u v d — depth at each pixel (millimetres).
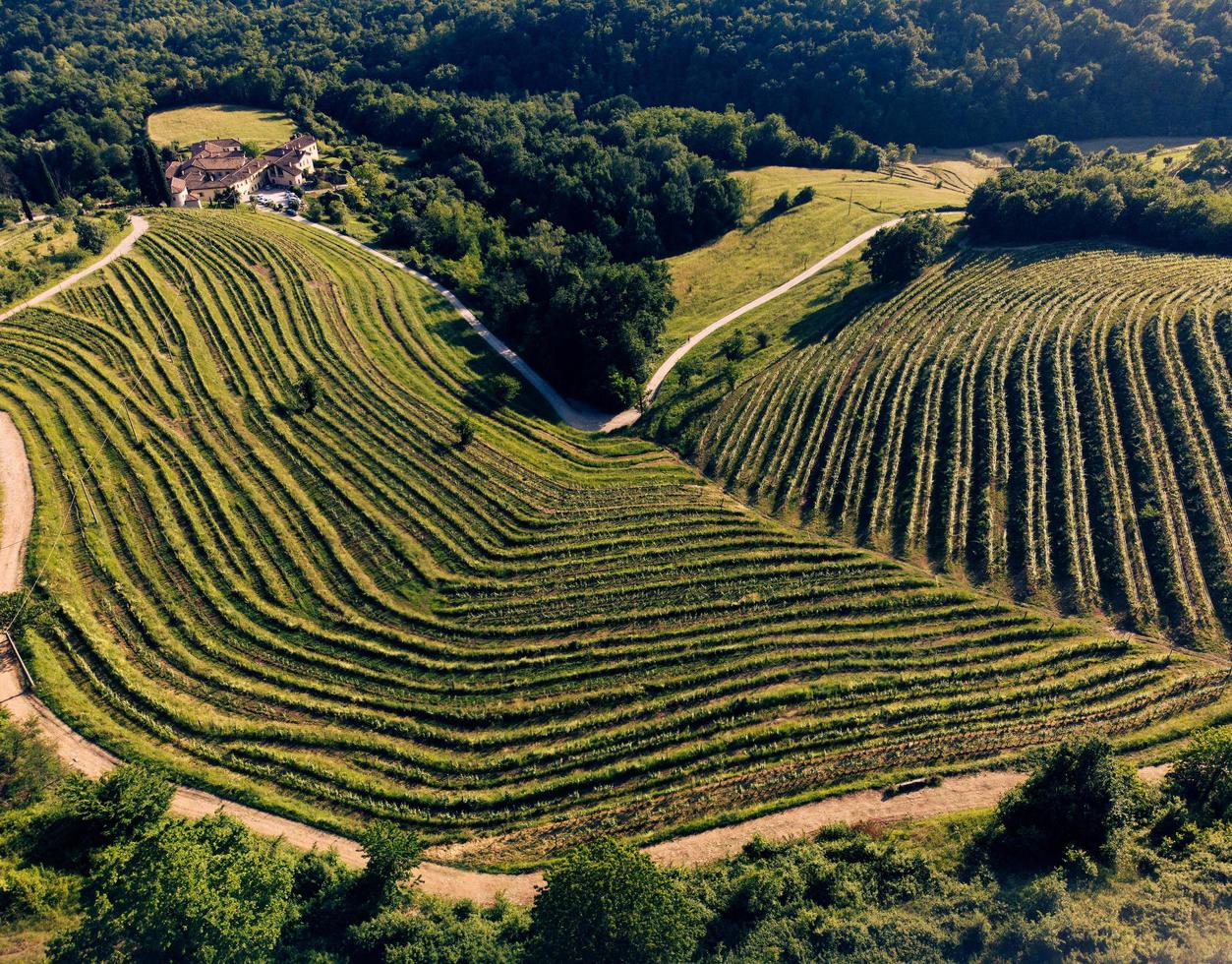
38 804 43625
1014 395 80625
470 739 52875
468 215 138750
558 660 59094
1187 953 35156
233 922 33531
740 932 39812
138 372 84375
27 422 73938
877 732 52781
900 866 42562
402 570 67125
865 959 37125
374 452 80250
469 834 47469
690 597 64500
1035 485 70812
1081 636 58531
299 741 51844
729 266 129875
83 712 50469
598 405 96312
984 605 61875
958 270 108125
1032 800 43531
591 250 121125
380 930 38469
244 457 76750
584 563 68500
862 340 96250
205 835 37906
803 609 62719
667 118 174875
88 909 35844
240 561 65438
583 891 34312
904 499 72438
